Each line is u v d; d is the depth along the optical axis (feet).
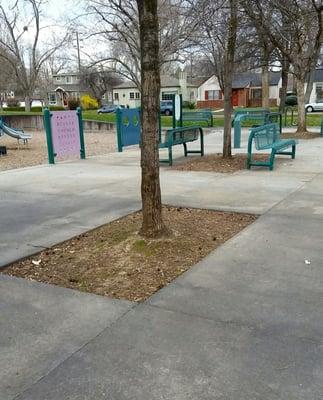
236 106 196.75
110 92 236.22
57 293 12.10
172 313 10.82
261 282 12.46
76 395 7.97
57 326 10.37
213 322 10.37
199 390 8.01
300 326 10.11
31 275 13.41
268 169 30.83
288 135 56.13
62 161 39.47
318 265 13.56
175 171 31.19
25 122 99.50
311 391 7.91
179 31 59.06
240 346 9.35
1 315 10.98
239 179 27.50
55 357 9.14
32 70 135.33
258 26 52.90
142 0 13.75
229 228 17.42
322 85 179.63
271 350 9.18
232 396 7.84
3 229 18.20
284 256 14.33
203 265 13.67
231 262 13.89
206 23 43.73
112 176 30.30
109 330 10.11
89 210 20.86
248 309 10.95
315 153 38.99
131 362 8.89
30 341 9.78
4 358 9.18
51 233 17.42
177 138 35.04
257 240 15.89
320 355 8.97
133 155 42.27
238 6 36.19
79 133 40.65
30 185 27.96
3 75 155.94
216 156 37.63
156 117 14.85
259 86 192.03
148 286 12.33
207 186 25.63
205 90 206.80
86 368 8.74
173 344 9.49
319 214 19.01
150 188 15.28
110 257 14.42
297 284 12.30
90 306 11.29
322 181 26.14
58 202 22.85
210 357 8.99
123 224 18.12
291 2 53.93
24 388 8.20
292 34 55.67
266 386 8.07
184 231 16.67
